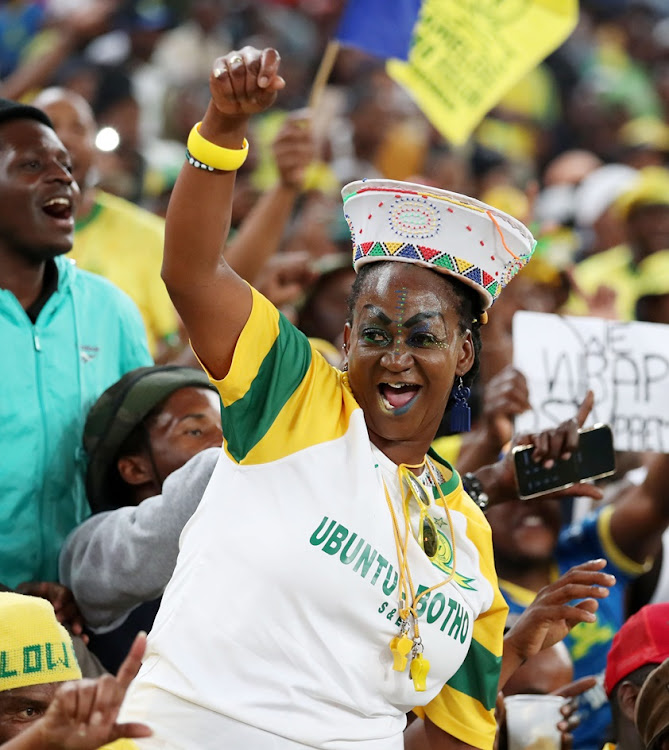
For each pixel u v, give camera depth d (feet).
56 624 29.32
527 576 47.98
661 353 47.52
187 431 37.93
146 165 77.05
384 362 27.53
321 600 26.73
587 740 46.96
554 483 39.06
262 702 26.27
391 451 28.68
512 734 38.32
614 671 38.78
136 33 91.40
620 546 49.62
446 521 29.35
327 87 97.50
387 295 27.76
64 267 41.11
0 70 88.48
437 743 31.83
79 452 39.32
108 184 74.13
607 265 82.94
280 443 27.20
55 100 50.67
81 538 36.63
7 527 37.55
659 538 49.39
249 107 24.86
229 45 95.35
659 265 80.38
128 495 38.86
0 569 37.40
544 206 99.35
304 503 26.94
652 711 34.99
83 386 39.96
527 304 58.90
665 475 48.37
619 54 114.93
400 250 27.86
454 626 28.71
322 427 27.55
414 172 94.12
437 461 30.66
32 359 38.83
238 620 26.40
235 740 26.16
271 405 27.12
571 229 97.14
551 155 109.50
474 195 97.19
